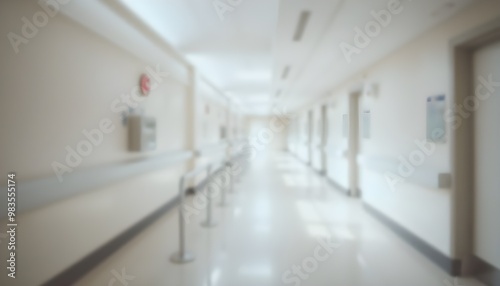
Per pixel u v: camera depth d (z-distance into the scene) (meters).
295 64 4.53
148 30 3.56
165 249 3.02
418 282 2.36
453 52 2.45
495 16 2.04
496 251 2.24
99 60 2.68
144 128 3.31
